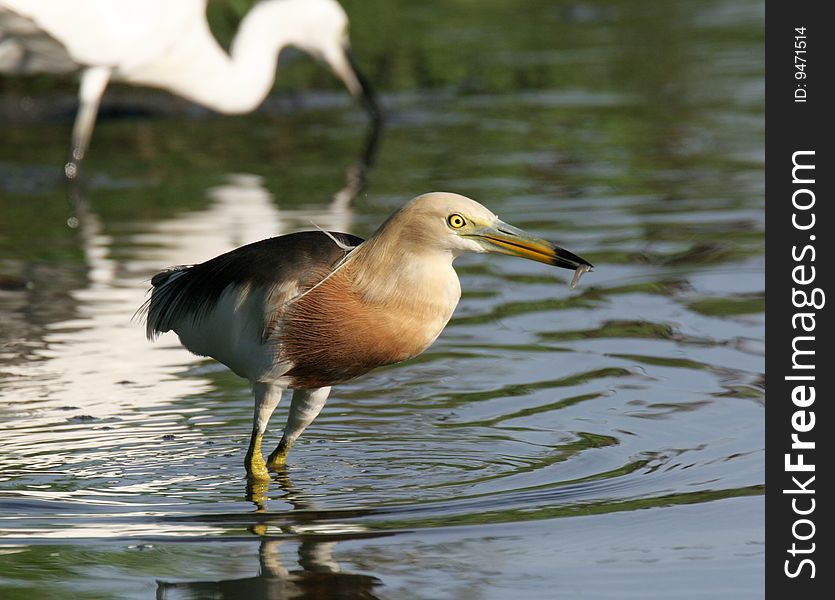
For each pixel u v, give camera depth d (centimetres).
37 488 917
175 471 954
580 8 3453
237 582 754
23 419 1055
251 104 2197
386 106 2514
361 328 901
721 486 899
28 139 2270
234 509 878
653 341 1232
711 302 1339
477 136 2231
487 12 3378
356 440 1016
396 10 3362
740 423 1022
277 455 971
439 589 742
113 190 1919
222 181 1956
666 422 1029
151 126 2386
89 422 1052
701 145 2106
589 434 1010
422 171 1981
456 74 2733
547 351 1213
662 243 1559
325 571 769
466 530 830
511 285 1430
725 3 3497
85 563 784
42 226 1702
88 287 1425
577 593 738
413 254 892
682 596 735
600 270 1462
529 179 1908
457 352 1216
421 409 1079
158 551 803
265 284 919
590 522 841
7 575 765
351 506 880
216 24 2822
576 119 2331
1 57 1998
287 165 2066
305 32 2342
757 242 1549
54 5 1908
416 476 937
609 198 1784
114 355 1216
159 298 1003
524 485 912
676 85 2580
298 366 922
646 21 3275
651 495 885
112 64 1983
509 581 754
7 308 1348
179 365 1196
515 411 1066
